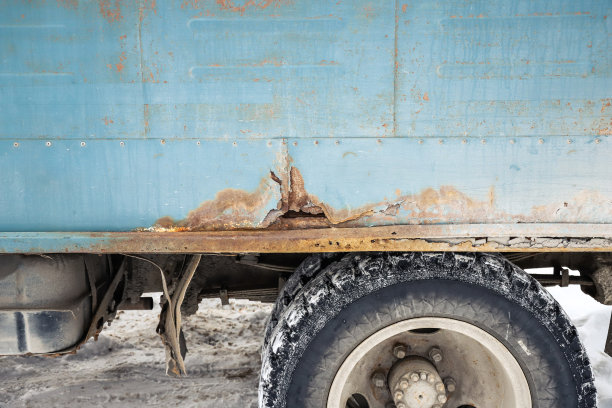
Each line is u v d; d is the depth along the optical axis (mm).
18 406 3232
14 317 2215
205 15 1900
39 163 1994
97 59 1930
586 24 1881
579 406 2141
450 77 1925
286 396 2131
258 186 2004
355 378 2422
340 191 2000
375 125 1959
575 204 1979
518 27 1890
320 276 2246
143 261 2873
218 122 1966
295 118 1961
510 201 1985
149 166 1995
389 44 1909
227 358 3850
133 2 1899
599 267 2721
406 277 2074
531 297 2082
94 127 1972
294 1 1887
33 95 1953
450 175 1978
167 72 1936
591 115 1929
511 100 1932
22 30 1913
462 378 2445
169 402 3273
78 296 2361
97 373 3648
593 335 4000
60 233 2025
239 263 2938
